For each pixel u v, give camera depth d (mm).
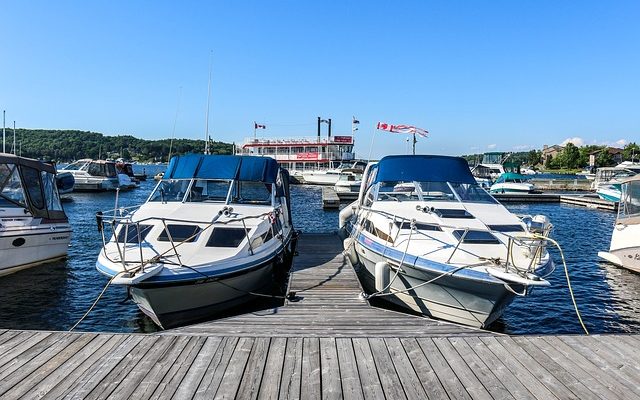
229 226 8617
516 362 4738
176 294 7164
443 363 4699
